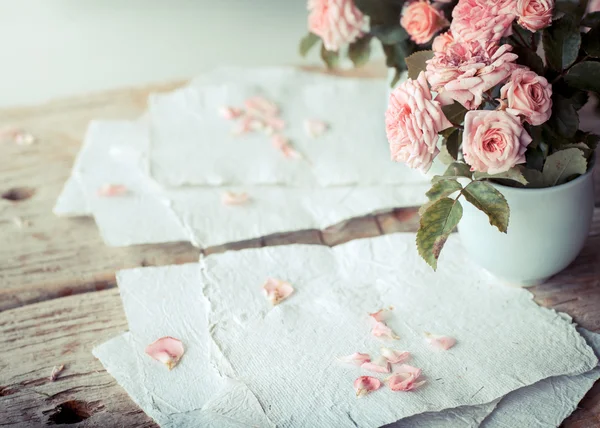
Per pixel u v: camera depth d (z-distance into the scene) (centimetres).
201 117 93
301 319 71
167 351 68
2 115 96
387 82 91
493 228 68
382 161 86
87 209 82
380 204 82
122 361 68
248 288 74
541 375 65
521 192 66
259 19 154
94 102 98
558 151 65
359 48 84
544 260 69
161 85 100
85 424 64
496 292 73
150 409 64
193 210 82
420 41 73
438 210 63
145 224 81
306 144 89
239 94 96
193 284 75
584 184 67
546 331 69
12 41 153
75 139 92
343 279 74
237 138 90
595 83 64
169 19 156
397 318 71
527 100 60
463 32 62
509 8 60
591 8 78
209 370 67
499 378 65
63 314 72
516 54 63
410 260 76
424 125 61
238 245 79
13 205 84
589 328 69
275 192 84
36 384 67
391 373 66
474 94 60
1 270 77
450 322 70
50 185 86
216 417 64
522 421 63
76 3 164
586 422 63
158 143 89
